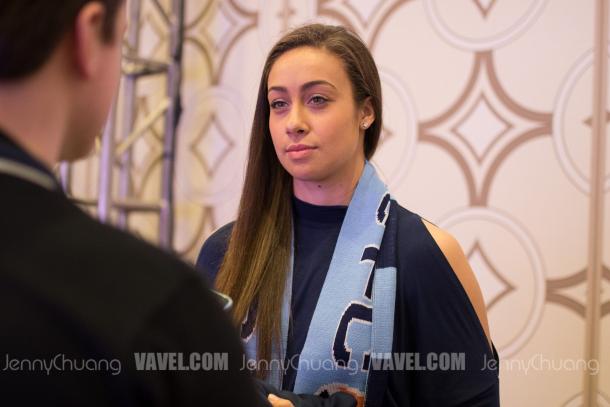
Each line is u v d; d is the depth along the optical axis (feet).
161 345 1.18
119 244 1.28
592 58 5.41
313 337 3.41
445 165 6.19
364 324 3.38
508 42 5.85
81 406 1.12
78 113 1.50
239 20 7.66
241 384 1.32
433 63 6.28
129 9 8.12
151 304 1.20
